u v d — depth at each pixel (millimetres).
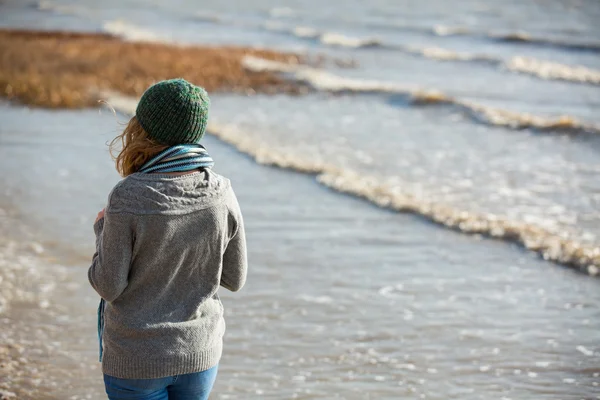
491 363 4664
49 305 5391
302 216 7828
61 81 15508
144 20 34000
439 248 6879
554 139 12172
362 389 4332
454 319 5332
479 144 11688
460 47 27562
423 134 12375
